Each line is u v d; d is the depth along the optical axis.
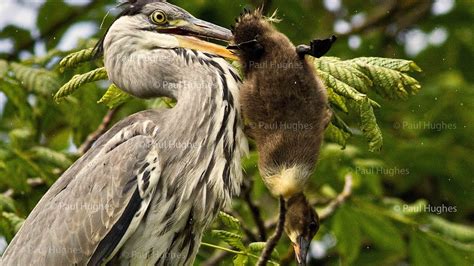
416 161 15.78
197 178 10.29
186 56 10.68
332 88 9.66
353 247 14.13
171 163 10.24
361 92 9.82
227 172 10.52
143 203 10.12
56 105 14.12
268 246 9.17
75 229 10.23
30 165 13.22
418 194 16.67
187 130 10.30
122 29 10.88
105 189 10.20
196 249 10.65
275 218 14.22
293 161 9.04
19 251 10.57
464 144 16.09
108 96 11.39
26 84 13.38
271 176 9.10
